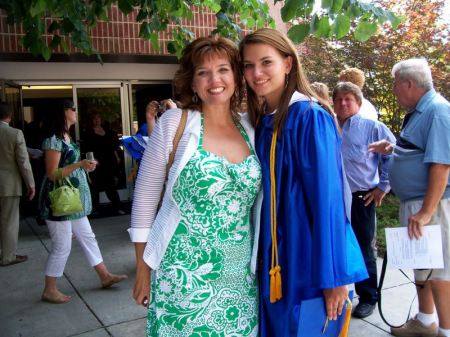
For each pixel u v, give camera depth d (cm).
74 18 278
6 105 477
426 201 255
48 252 517
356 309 333
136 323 337
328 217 163
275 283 177
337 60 676
